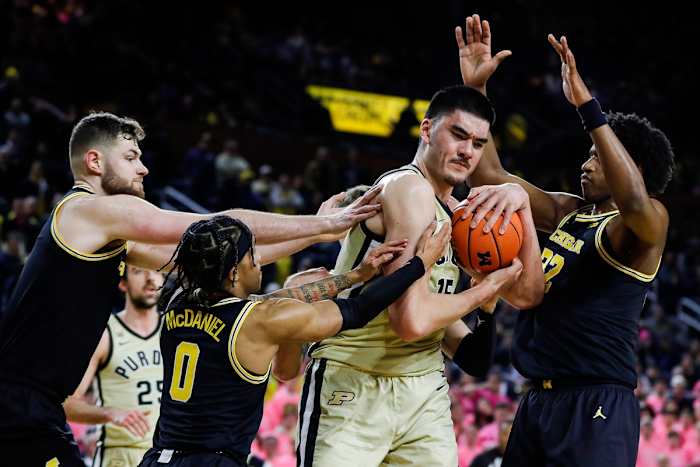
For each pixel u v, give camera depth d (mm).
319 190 16344
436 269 3789
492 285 3584
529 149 18203
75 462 3691
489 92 19094
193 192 15188
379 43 21219
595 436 3578
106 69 16625
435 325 3510
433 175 3777
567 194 4094
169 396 3371
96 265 3654
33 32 16375
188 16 18641
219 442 3281
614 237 3670
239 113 18297
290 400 9297
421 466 3779
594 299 3697
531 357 3793
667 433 10297
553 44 3561
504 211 3621
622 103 19891
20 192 13148
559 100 19312
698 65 20828
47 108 15094
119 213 3615
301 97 18859
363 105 19312
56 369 3633
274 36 20500
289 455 8461
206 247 3311
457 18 20453
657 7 21406
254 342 3291
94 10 17609
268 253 4035
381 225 3691
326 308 3346
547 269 3814
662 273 15297
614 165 3459
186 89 17938
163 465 3285
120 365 5426
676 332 13773
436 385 3869
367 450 3709
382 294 3389
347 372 3770
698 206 18734
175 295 3568
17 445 3566
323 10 21422
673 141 19812
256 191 15875
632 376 3725
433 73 20469
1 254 11172
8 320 3656
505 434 7090
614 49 21062
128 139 3875
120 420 4988
